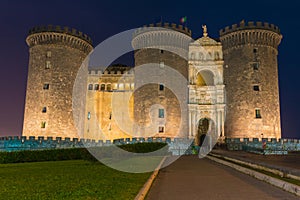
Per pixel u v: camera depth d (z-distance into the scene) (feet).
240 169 72.18
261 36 206.28
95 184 49.26
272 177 51.42
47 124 194.18
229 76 206.90
